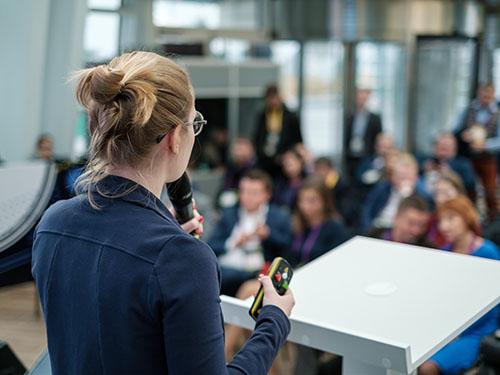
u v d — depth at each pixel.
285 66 8.90
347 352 1.20
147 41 7.35
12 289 1.83
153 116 0.95
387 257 1.52
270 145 7.73
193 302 0.91
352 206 6.09
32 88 3.68
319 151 9.28
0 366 1.71
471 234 3.21
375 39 9.09
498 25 9.82
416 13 9.18
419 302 1.30
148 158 0.98
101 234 0.97
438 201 4.32
